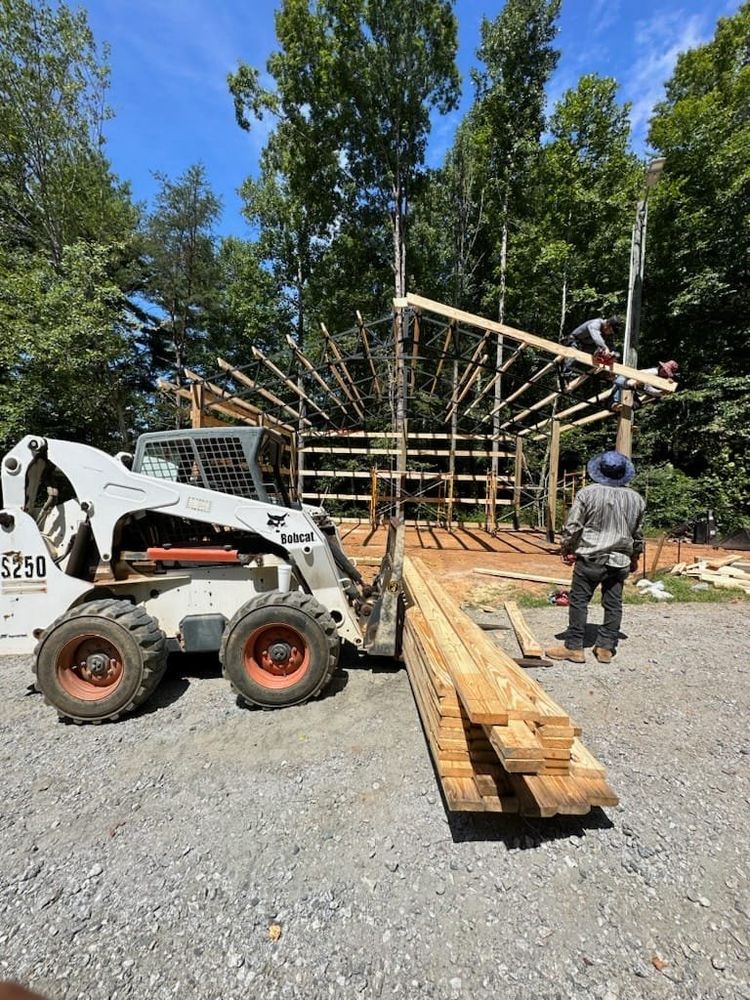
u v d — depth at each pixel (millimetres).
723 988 1465
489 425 14086
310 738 2936
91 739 2973
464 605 6090
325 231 19734
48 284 12062
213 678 3883
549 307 17453
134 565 3641
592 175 16719
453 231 18391
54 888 1861
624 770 2623
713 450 13266
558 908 1759
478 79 17750
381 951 1595
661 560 8695
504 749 1828
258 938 1646
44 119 13242
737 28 16188
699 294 13281
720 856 2020
